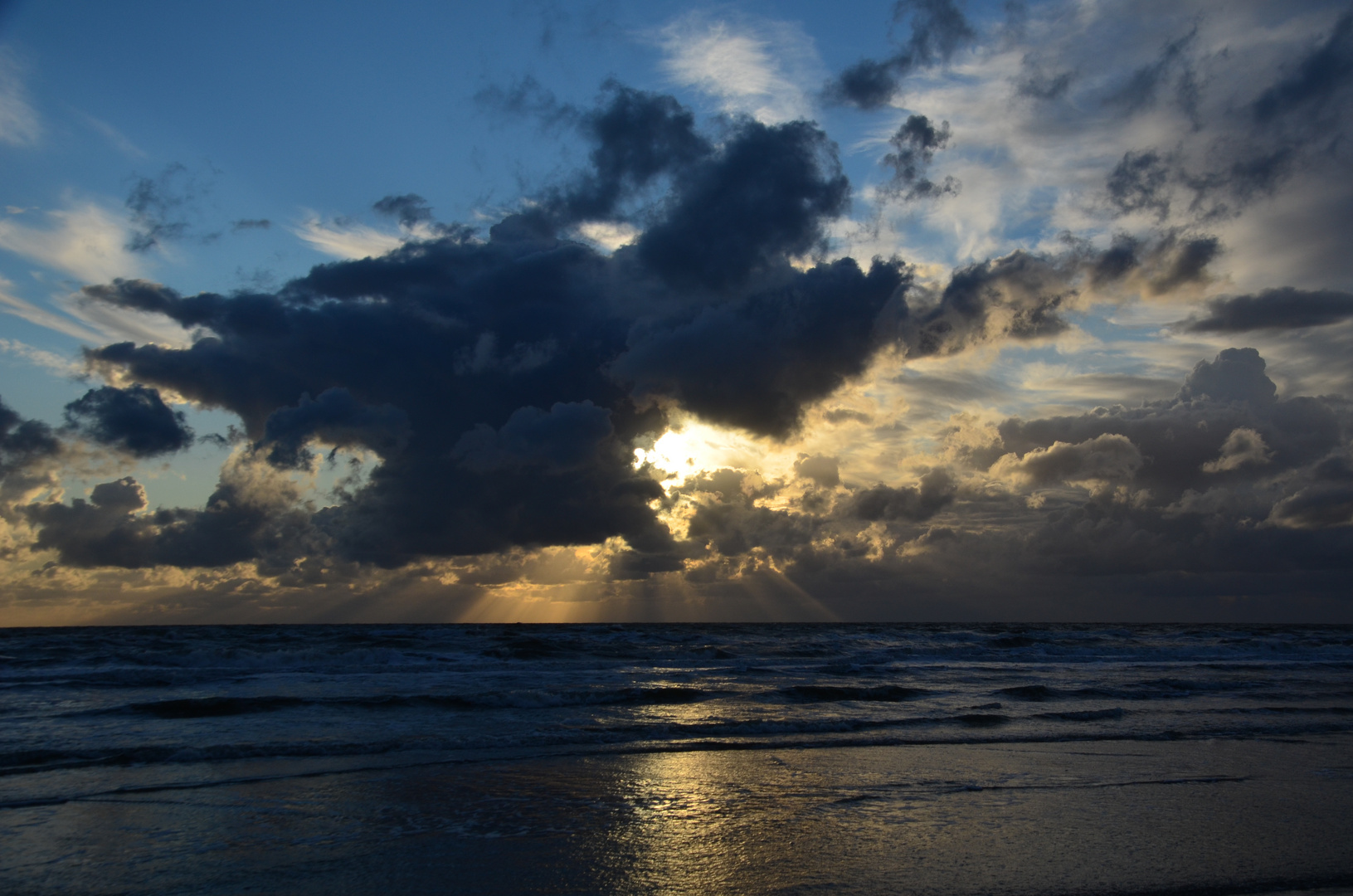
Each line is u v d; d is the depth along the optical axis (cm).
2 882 634
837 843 752
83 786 946
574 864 686
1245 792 976
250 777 995
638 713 1597
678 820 829
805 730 1390
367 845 735
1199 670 3019
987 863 693
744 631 8200
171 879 644
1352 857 724
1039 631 7688
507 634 6238
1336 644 5228
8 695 1900
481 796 920
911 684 2317
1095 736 1362
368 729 1355
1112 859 707
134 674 2392
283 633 6438
